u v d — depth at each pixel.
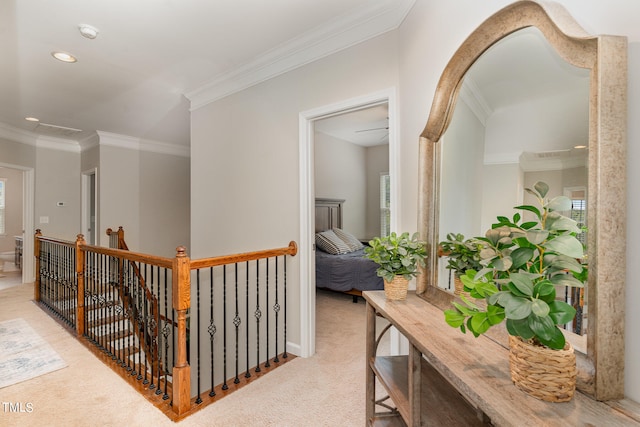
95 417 1.80
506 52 1.07
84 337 3.01
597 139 0.71
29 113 4.06
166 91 3.42
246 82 3.01
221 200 3.30
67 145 5.50
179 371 1.84
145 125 4.60
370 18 2.15
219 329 3.25
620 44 0.71
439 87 1.42
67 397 2.00
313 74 2.53
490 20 1.08
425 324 1.17
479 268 1.14
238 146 3.12
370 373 1.58
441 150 1.48
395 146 2.07
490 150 1.13
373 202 6.64
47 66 2.84
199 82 3.21
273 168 2.82
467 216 1.25
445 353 0.93
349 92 2.31
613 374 0.69
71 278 3.41
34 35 2.36
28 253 5.09
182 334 1.87
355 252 4.84
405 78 1.96
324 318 3.57
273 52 2.64
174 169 6.00
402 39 2.01
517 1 0.96
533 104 0.95
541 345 0.73
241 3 2.04
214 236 3.37
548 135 0.88
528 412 0.66
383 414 1.60
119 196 5.23
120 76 3.05
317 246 4.84
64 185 5.46
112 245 4.99
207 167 3.45
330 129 5.34
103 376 2.27
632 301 0.70
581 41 0.75
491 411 0.68
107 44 2.49
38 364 2.45
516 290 0.72
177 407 1.83
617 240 0.70
